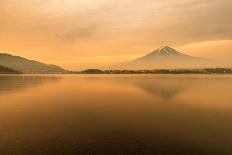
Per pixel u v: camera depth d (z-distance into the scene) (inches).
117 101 1756.9
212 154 682.8
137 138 818.8
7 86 3235.7
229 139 806.5
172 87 3038.9
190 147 735.7
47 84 3759.8
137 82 4232.3
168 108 1439.5
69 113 1268.5
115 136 837.8
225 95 2132.1
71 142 771.4
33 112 1293.1
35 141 780.6
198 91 2507.4
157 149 716.0
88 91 2596.0
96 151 699.4
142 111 1332.4
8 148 719.1
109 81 4702.3
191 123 1035.9
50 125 991.6
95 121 1072.8
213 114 1248.2
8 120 1085.1
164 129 935.7
